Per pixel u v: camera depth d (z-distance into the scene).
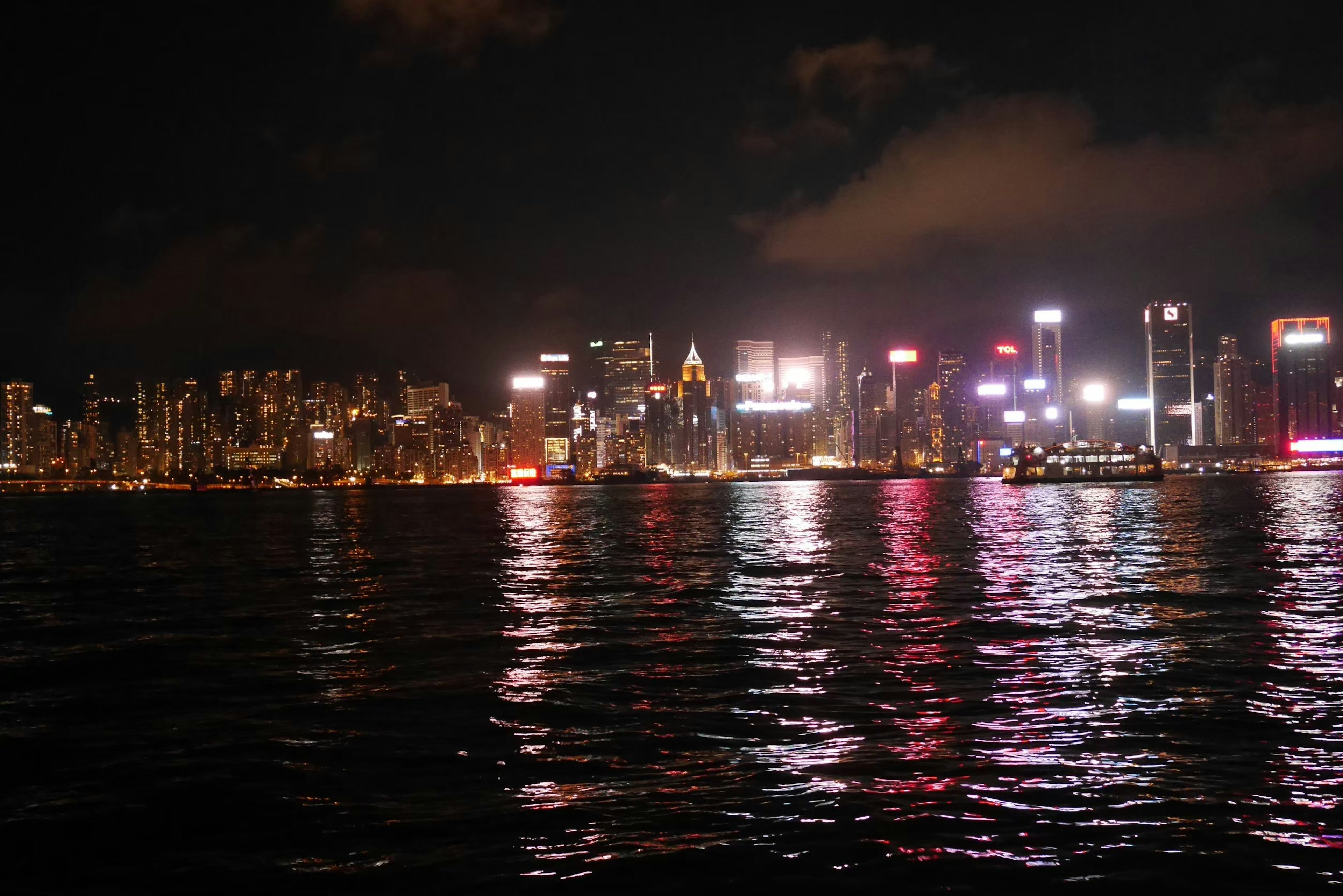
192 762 18.61
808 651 29.42
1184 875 12.75
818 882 12.66
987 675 25.28
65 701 24.42
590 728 20.58
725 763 17.81
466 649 30.97
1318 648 28.64
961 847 13.69
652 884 12.69
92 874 13.41
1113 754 17.91
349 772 17.72
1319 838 13.88
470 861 13.53
